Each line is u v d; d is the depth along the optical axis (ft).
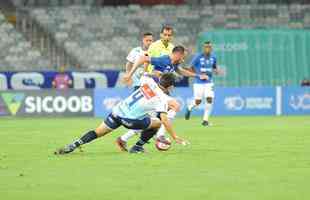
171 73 171.83
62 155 172.96
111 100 353.10
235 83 428.15
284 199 112.68
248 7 475.31
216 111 362.33
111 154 173.88
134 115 169.37
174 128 268.21
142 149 177.06
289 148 190.60
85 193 119.55
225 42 427.74
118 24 460.14
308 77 436.35
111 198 114.83
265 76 431.84
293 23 475.31
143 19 464.65
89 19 458.91
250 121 311.27
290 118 334.85
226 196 115.65
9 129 266.16
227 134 238.48
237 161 160.76
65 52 442.50
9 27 444.96
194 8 471.62
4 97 345.92
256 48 431.43
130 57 211.61
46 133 246.88
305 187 124.47
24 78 385.29
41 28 450.71
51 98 347.56
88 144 200.13
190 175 139.03
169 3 479.82
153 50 197.67
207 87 293.02
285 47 434.30
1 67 430.20
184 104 356.38
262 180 132.46
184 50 190.80
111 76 391.65
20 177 137.59
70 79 387.34
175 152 178.70
